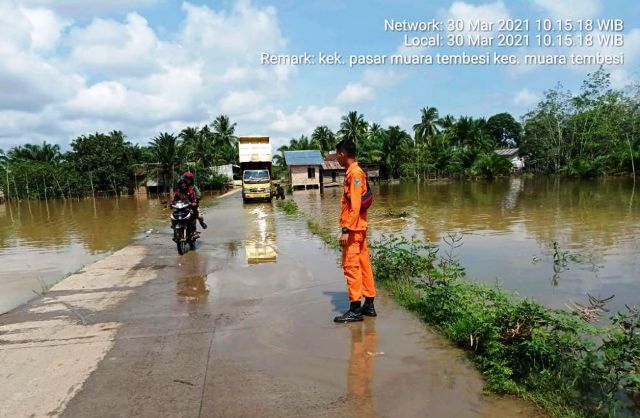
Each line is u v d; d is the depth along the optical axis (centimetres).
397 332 427
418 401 302
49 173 5269
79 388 329
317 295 558
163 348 403
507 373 321
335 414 288
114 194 5759
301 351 388
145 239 1166
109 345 413
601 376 312
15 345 419
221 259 823
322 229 1214
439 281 492
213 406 301
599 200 2075
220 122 7194
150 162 5850
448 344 396
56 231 1752
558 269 763
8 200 4925
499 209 1831
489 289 449
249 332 438
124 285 646
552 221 1392
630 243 975
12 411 299
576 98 5456
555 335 347
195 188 966
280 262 770
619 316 357
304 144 7381
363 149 6256
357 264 459
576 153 5503
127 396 316
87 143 5553
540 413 285
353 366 357
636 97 4838
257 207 2241
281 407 298
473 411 289
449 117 6988
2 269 974
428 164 6006
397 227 1395
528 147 6475
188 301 553
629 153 4353
